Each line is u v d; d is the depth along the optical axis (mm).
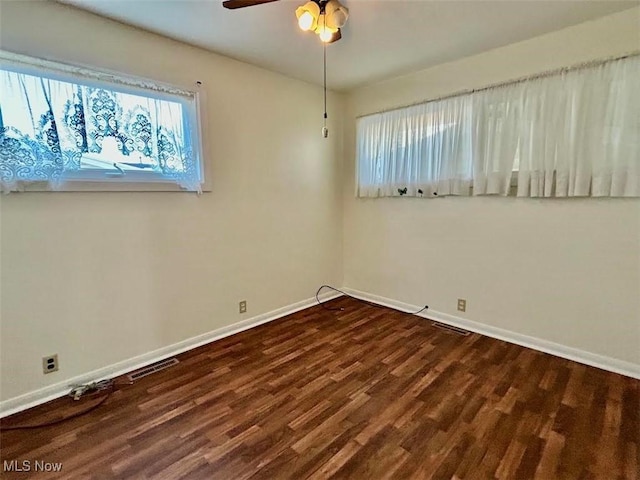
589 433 1798
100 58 2199
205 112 2760
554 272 2643
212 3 2045
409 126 3377
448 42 2617
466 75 2939
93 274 2289
